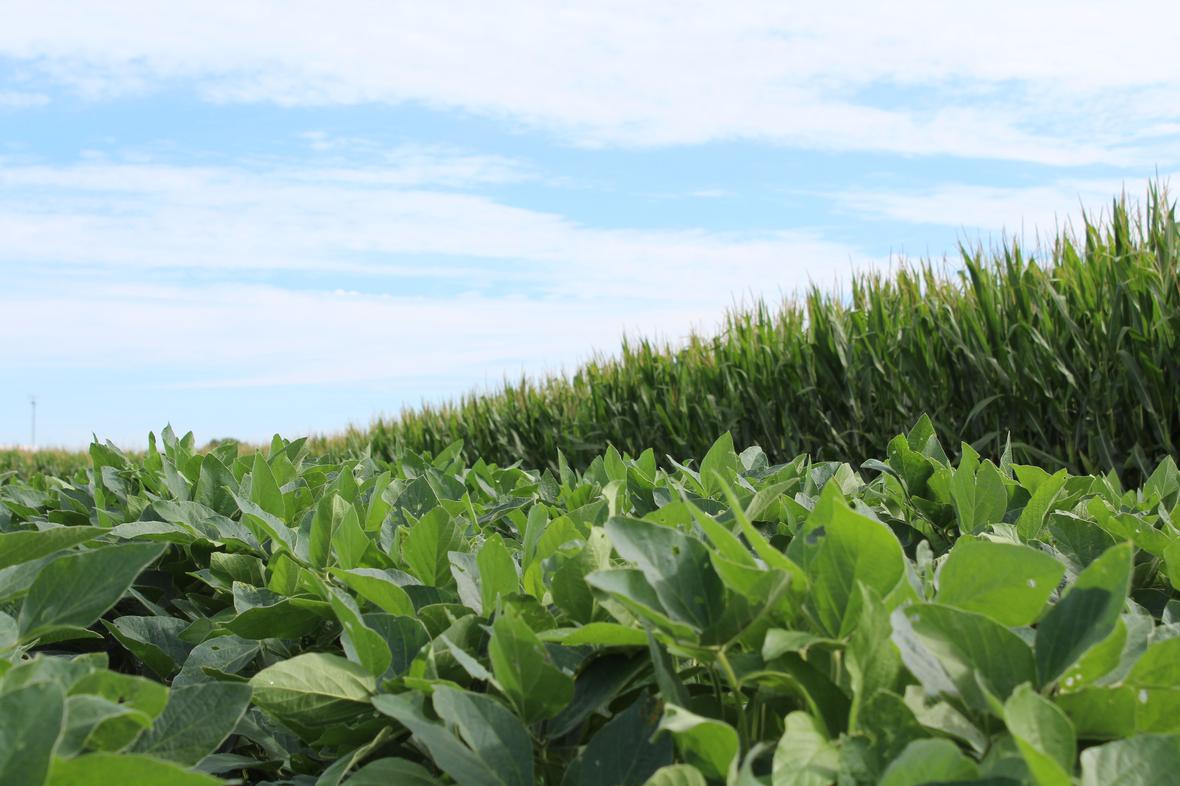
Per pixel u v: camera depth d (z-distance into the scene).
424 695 0.85
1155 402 4.40
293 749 1.11
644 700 0.80
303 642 1.26
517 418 9.87
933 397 5.52
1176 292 4.45
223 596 1.49
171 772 0.57
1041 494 1.34
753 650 0.79
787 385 6.54
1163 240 4.61
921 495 1.60
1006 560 0.79
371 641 0.91
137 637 1.26
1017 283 4.96
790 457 6.41
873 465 1.67
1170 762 0.60
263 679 0.86
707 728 0.64
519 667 0.82
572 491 1.88
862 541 0.77
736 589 0.76
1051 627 0.72
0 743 0.54
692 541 0.84
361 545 1.27
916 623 0.72
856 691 0.67
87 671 0.73
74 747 0.60
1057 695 0.69
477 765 0.73
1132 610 1.04
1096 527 1.23
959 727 0.69
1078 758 0.69
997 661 0.71
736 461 1.85
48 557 1.13
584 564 0.97
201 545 1.58
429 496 1.64
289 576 1.27
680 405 7.53
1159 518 1.47
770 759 0.73
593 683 0.89
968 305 5.28
